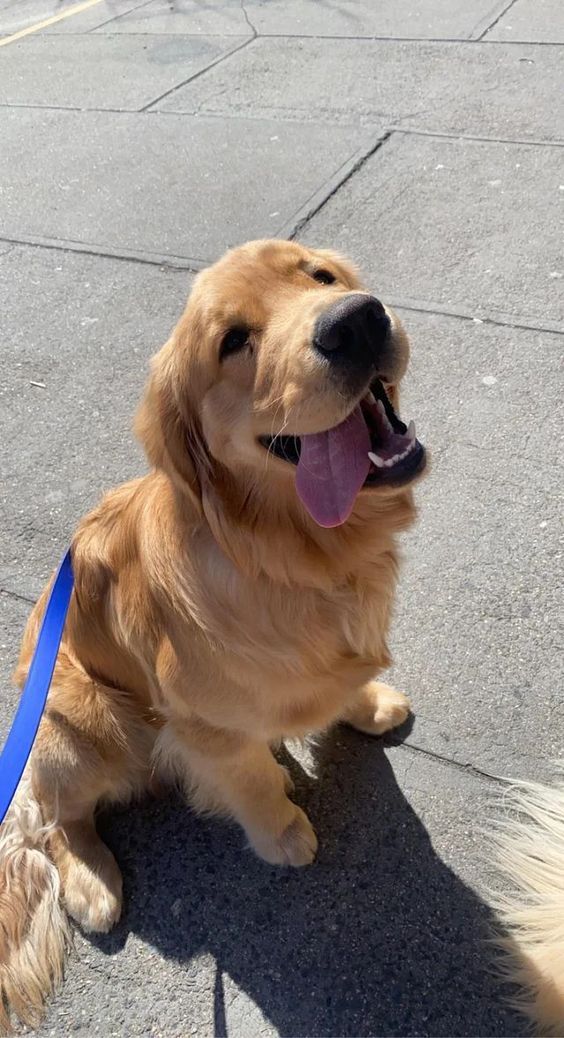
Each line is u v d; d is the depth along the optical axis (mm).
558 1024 684
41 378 1431
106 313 1542
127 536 774
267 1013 736
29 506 1216
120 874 845
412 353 1305
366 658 749
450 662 936
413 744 886
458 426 1184
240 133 2006
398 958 750
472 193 1638
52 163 2049
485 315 1351
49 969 786
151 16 2885
